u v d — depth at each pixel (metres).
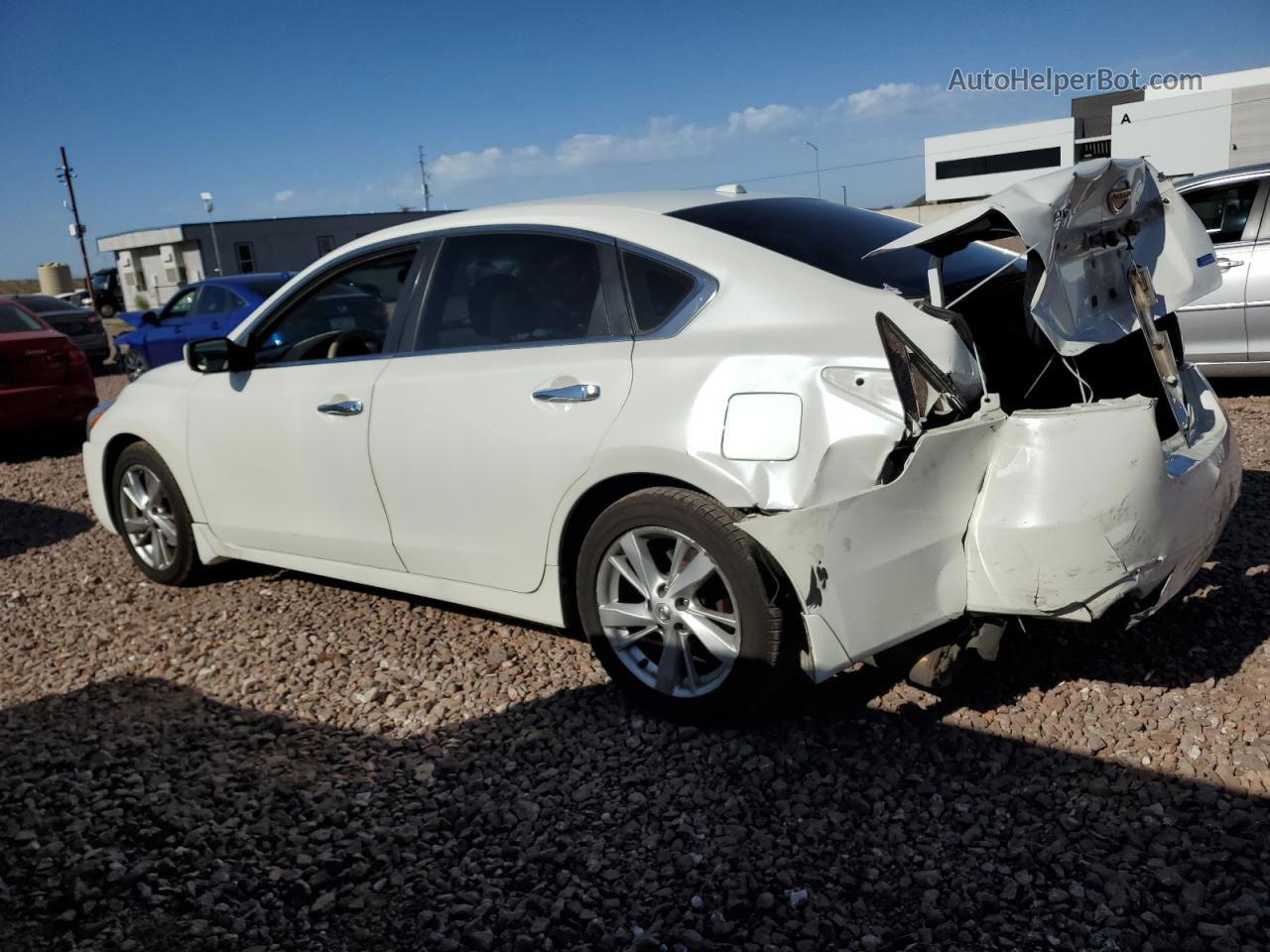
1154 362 3.14
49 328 10.57
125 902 2.61
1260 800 2.71
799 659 3.11
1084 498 2.74
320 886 2.63
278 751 3.39
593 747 3.24
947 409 2.80
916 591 2.85
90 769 3.33
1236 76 47.38
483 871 2.67
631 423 3.16
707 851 2.68
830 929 2.36
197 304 12.49
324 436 4.07
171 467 4.82
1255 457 5.77
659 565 3.36
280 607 4.73
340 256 4.23
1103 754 2.99
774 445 2.91
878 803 2.83
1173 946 2.24
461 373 3.63
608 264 3.41
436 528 3.79
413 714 3.58
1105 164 2.87
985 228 2.86
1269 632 3.63
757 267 3.15
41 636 4.67
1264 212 6.99
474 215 3.88
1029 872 2.51
